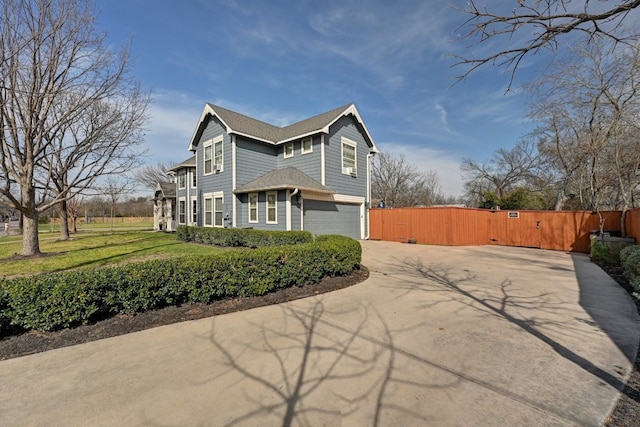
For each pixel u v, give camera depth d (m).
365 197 16.88
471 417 2.11
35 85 8.28
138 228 29.06
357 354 3.11
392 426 2.01
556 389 2.48
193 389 2.45
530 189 27.73
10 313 3.44
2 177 8.50
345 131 15.34
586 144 11.74
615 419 2.10
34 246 9.67
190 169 18.47
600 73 10.15
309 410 2.18
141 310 4.23
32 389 2.47
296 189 11.90
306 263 5.87
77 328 3.71
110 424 2.03
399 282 6.52
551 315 4.39
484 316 4.34
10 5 7.20
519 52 3.05
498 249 13.08
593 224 12.49
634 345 3.35
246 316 4.27
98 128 9.84
